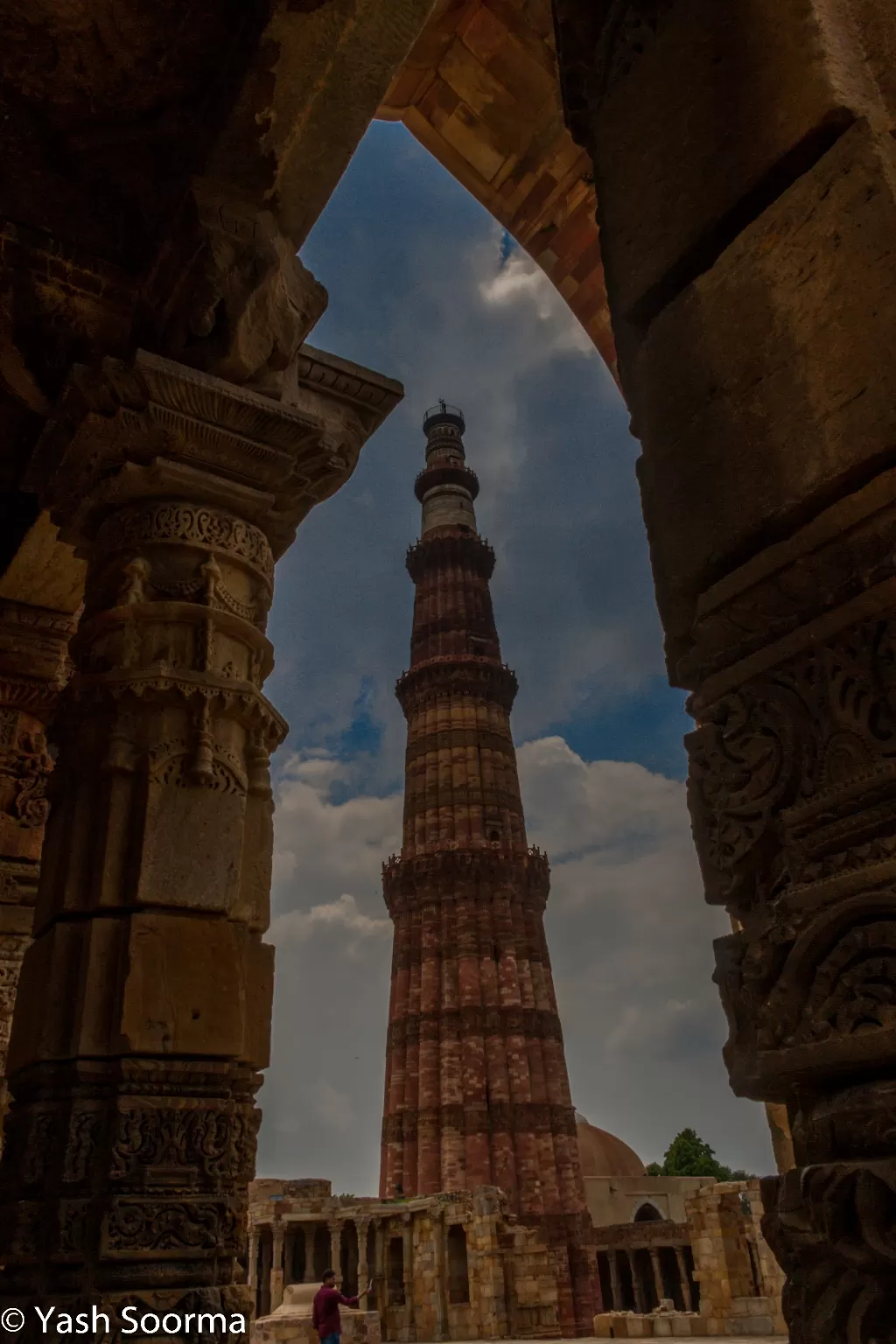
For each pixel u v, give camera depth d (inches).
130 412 249.9
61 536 283.7
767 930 91.5
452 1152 1546.5
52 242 274.2
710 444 113.9
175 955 207.5
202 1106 200.5
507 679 2106.3
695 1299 1338.6
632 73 143.4
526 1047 1668.3
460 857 1806.1
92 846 218.8
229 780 230.2
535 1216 1505.9
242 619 252.1
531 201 430.3
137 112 267.0
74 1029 198.4
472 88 398.0
